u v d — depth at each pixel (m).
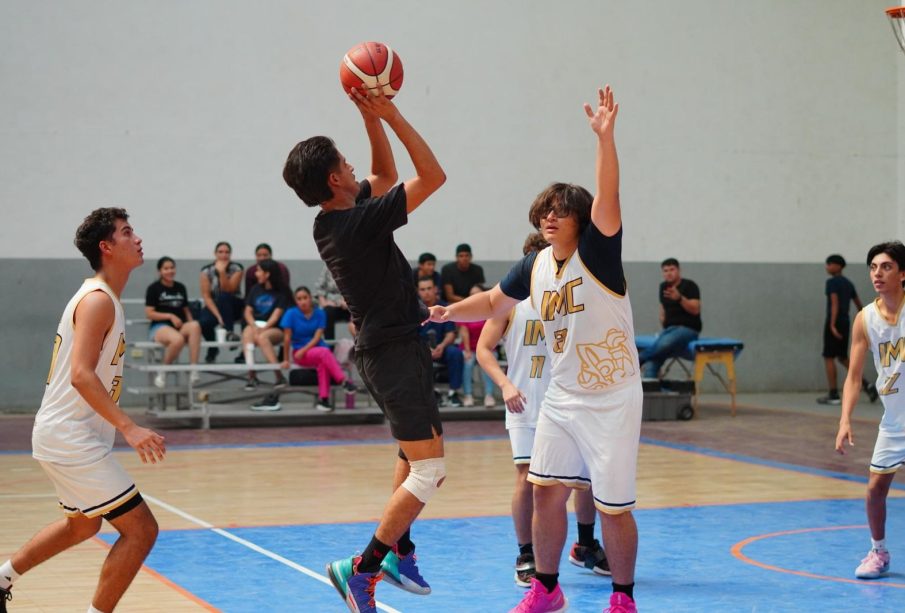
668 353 12.57
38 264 12.98
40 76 12.95
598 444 3.95
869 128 16.08
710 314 15.45
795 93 15.76
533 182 14.67
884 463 5.08
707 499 7.35
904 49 7.82
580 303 3.93
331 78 13.91
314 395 12.71
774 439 10.69
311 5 13.83
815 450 9.90
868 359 16.08
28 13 12.90
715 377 15.60
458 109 14.40
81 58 13.09
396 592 4.85
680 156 15.30
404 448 3.77
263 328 11.77
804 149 15.80
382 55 3.74
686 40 15.27
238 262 13.49
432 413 3.78
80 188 13.11
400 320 3.76
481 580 5.06
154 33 13.32
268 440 10.62
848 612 4.52
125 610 4.49
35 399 12.99
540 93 14.69
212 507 6.99
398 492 3.75
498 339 5.19
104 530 6.25
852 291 14.27
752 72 15.55
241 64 13.61
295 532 6.19
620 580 3.98
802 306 15.84
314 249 13.85
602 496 3.95
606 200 3.82
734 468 8.80
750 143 15.59
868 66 16.05
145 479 8.14
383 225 3.67
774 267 15.72
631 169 15.12
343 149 13.95
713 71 15.39
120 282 3.88
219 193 13.55
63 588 4.89
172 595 4.74
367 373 3.79
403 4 14.17
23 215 12.93
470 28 14.42
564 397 4.05
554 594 4.11
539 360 5.02
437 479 3.76
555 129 14.74
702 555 5.63
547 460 4.07
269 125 13.71
